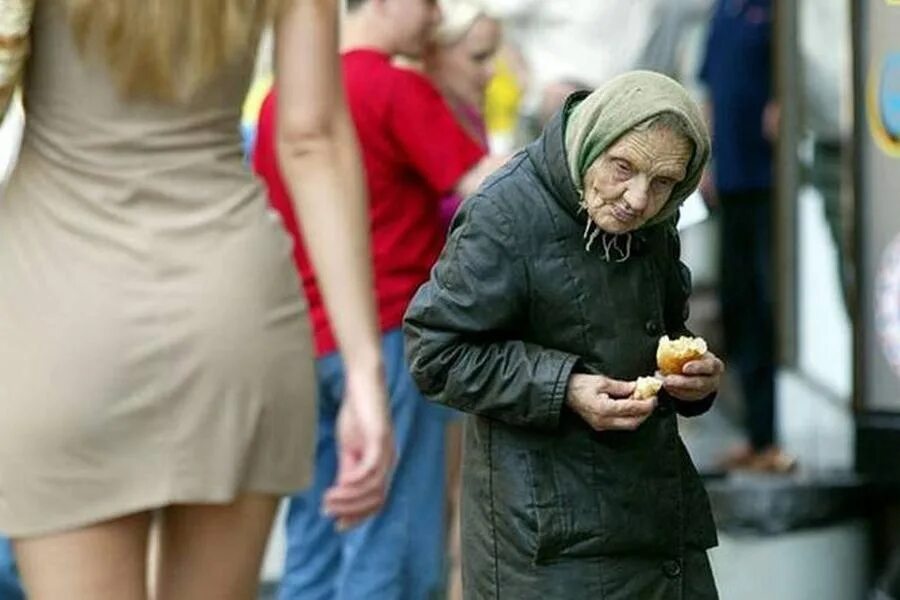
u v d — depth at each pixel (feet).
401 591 51.13
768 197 79.46
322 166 35.70
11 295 33.60
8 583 45.91
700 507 32.17
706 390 31.01
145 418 33.53
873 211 55.31
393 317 50.57
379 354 36.14
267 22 34.12
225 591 35.06
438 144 50.26
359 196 36.01
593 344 31.07
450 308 31.12
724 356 81.76
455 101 56.85
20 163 33.94
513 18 85.76
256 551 35.17
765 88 79.10
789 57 69.00
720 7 79.71
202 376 33.60
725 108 79.56
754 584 57.98
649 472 31.53
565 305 30.94
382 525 50.80
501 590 31.76
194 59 33.09
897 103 54.70
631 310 31.14
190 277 33.58
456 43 56.54
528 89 85.92
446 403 31.60
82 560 33.88
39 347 33.40
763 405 76.48
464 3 57.00
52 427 33.40
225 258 33.73
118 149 33.37
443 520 52.21
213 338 33.60
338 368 50.08
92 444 33.50
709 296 87.61
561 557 31.40
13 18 32.71
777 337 70.85
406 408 50.75
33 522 33.73
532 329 31.24
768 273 79.36
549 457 31.35
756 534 57.93
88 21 32.76
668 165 29.58
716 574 58.13
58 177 33.53
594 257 30.96
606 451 31.30
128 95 33.19
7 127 44.86
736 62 79.30
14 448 33.60
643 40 85.87
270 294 34.06
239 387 33.81
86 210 33.47
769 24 78.84
